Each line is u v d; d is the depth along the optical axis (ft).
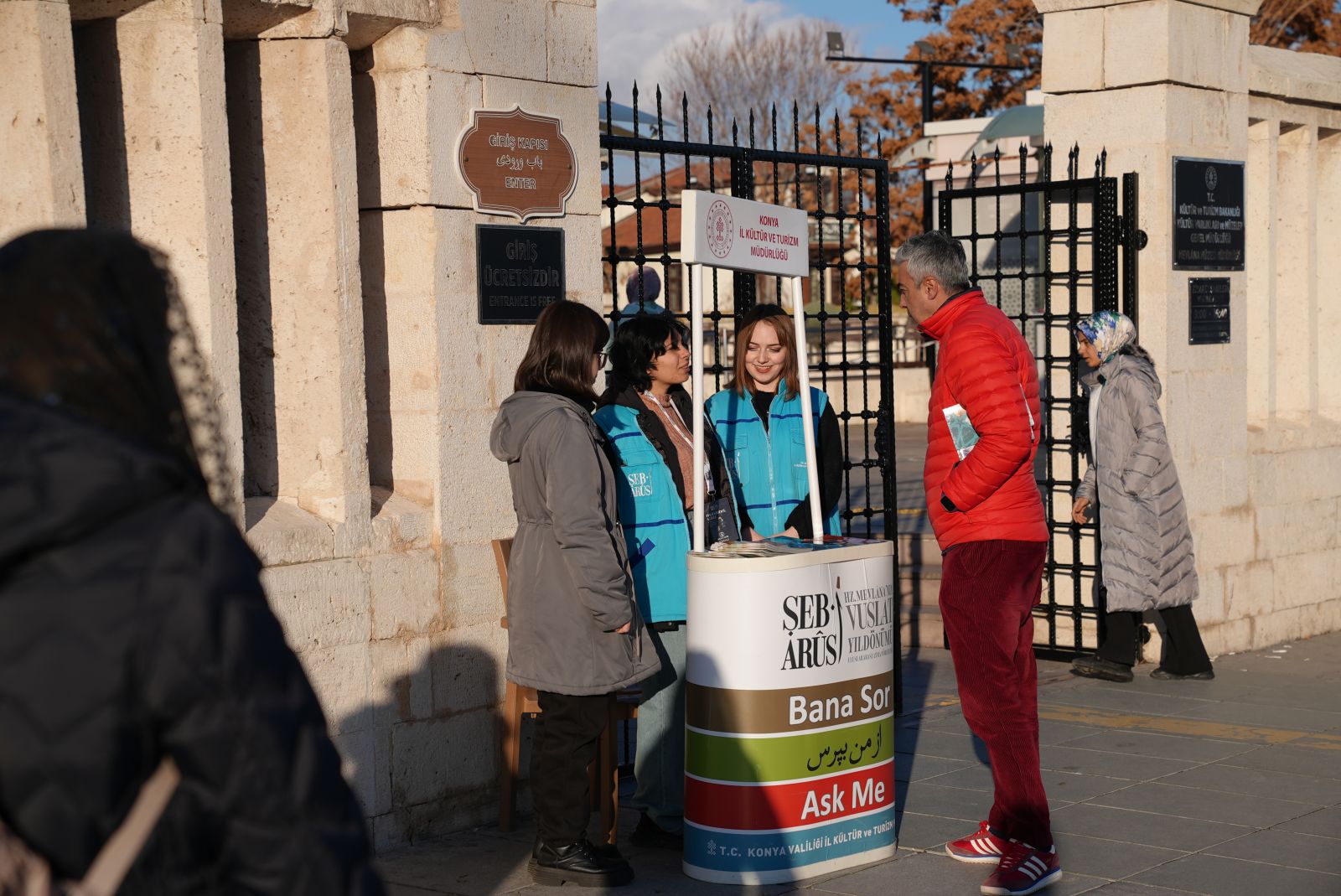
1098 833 16.92
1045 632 28.19
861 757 15.55
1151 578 24.86
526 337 18.19
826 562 15.11
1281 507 29.84
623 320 20.99
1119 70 26.71
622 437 16.15
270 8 15.61
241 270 16.48
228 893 4.78
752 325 17.74
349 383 16.24
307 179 16.20
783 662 14.79
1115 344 24.95
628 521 16.12
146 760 4.70
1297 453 30.32
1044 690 25.11
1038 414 15.37
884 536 23.39
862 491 43.39
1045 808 14.96
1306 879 15.21
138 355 5.08
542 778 15.11
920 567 31.45
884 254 23.36
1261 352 30.07
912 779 19.43
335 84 16.12
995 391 14.60
